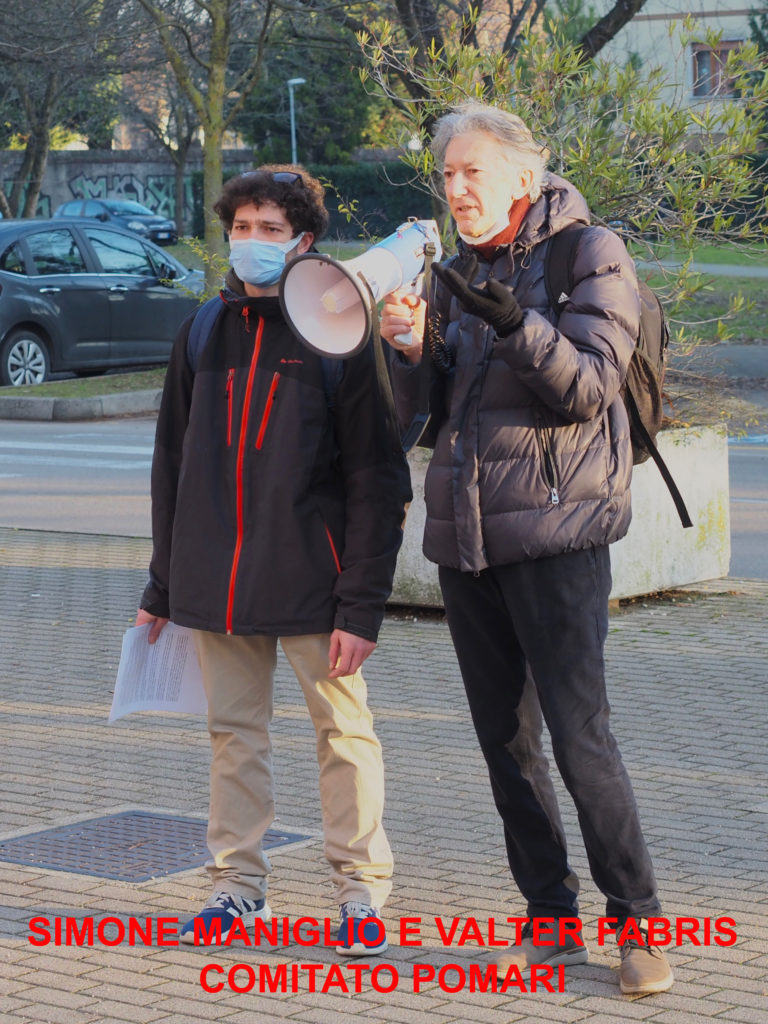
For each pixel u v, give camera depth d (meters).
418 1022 10.48
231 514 11.85
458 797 15.50
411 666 21.16
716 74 26.00
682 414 26.36
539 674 10.90
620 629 23.17
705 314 68.31
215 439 11.92
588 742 10.87
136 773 16.53
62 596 26.41
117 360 60.12
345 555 11.84
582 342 10.30
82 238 59.84
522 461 10.66
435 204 28.05
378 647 22.31
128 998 10.91
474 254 10.98
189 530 11.91
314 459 11.72
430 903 12.70
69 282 58.56
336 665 11.74
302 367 11.75
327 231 12.08
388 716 18.59
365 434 11.76
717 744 17.20
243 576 11.71
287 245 11.70
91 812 15.21
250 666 12.22
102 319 59.34
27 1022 10.52
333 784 12.11
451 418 10.92
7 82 110.75
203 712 12.62
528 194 10.75
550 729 10.95
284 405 11.73
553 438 10.62
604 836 10.93
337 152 149.88
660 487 25.05
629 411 11.09
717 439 26.12
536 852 11.55
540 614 10.79
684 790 15.56
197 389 12.02
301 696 19.62
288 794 15.66
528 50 26.05
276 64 129.50
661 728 17.86
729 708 18.70
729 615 24.00
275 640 12.38
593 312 10.43
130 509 35.88
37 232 58.50
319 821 14.84
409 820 14.79
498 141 10.48
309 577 11.71
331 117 150.88
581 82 25.98
